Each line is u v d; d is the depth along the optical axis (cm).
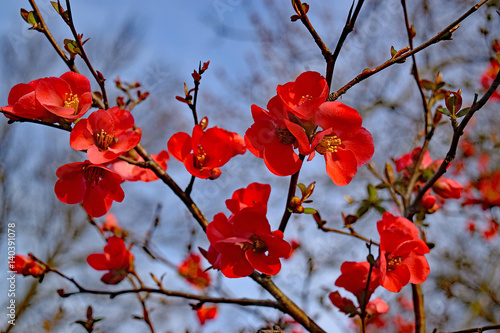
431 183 65
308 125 56
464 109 59
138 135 59
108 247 66
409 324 124
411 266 60
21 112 58
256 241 58
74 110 59
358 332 96
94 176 59
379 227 60
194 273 76
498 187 101
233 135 62
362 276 62
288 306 62
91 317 65
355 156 57
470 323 125
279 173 56
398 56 59
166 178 62
